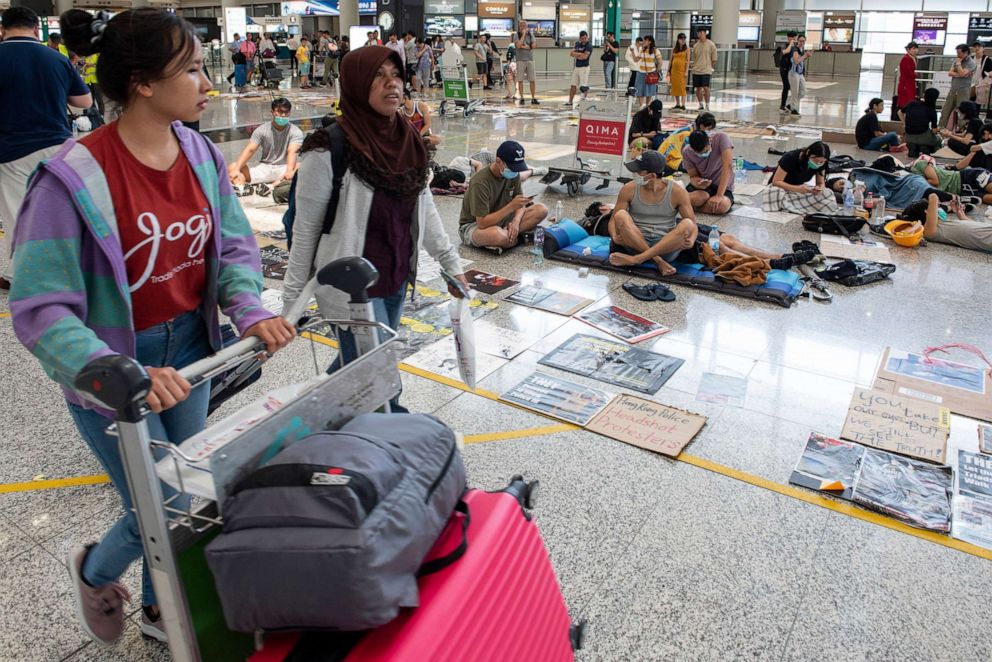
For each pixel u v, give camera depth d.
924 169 8.51
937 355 4.54
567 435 3.65
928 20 34.47
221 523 1.44
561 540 2.93
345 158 2.68
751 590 2.68
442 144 12.18
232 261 1.99
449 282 3.14
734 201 8.48
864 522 3.05
